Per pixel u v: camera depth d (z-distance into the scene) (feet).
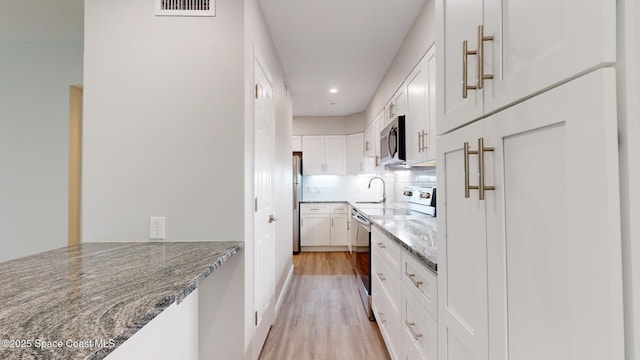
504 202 2.28
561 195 1.75
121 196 5.48
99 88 5.51
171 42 5.53
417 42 7.64
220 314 5.41
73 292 2.84
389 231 6.11
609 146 1.48
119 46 5.52
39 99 8.63
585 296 1.60
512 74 2.19
